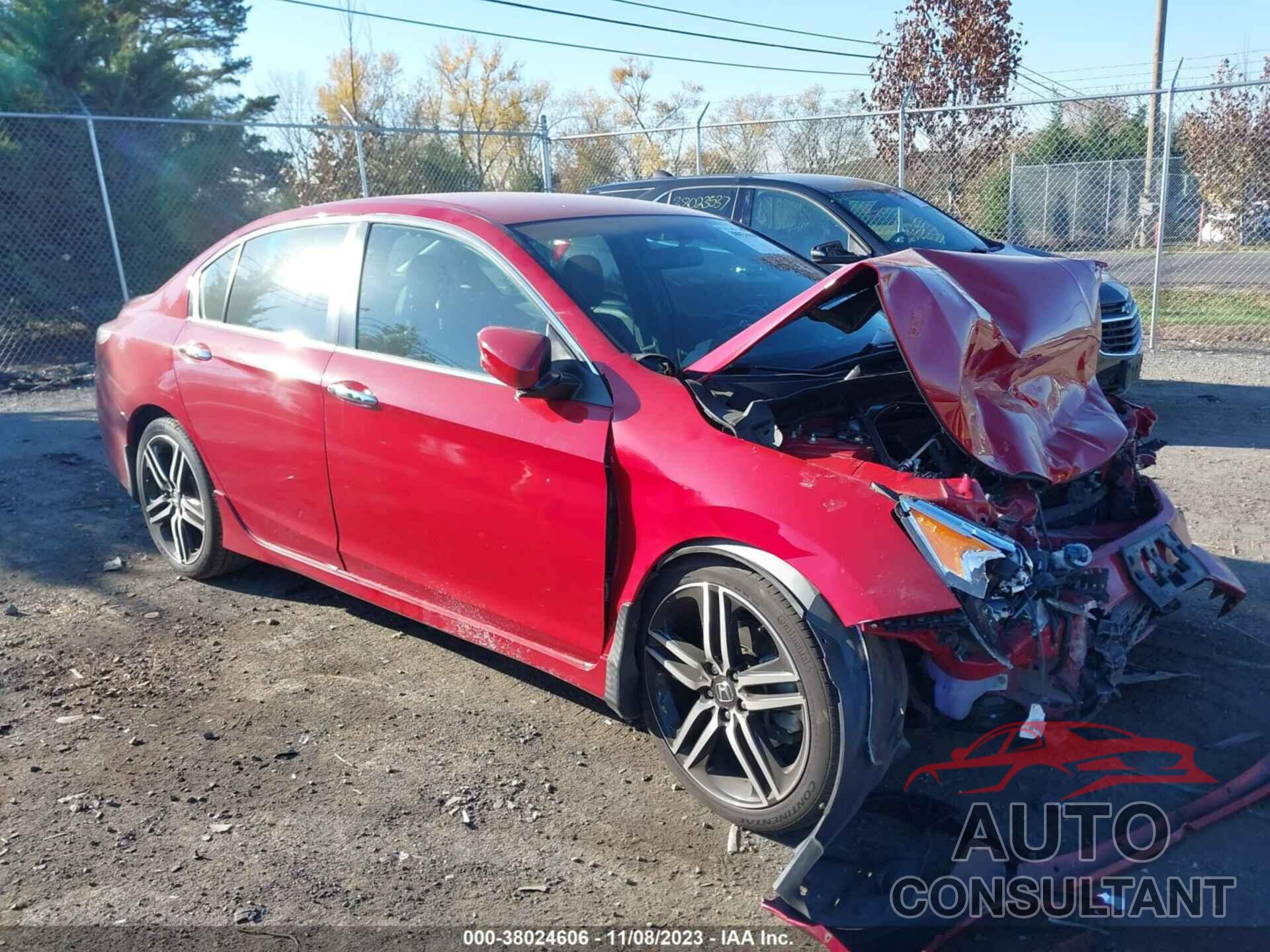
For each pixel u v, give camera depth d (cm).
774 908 259
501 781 326
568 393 319
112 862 288
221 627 440
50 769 334
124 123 1370
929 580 257
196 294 467
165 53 1647
